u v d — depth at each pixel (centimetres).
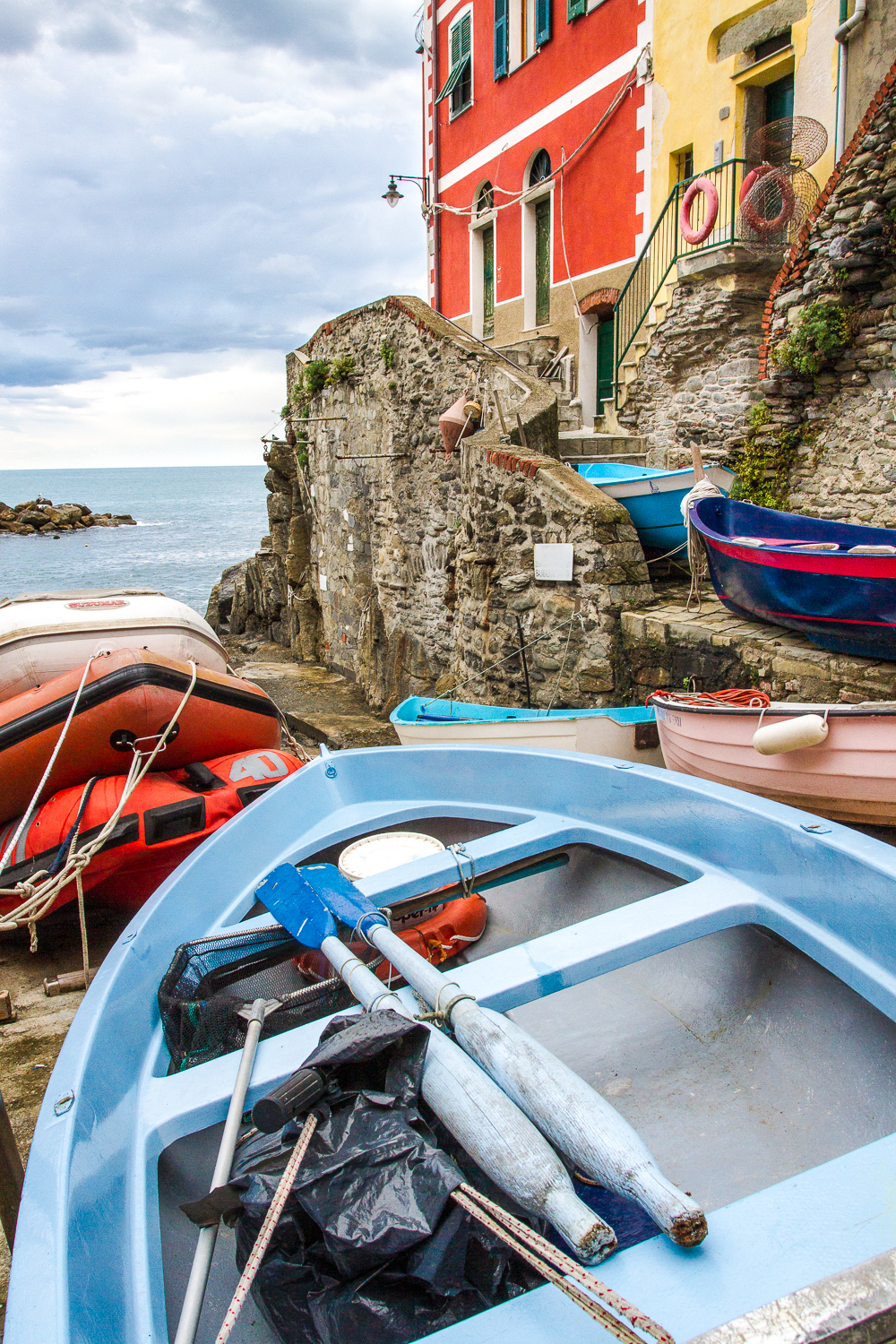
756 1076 260
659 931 246
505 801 396
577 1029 298
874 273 698
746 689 510
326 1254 154
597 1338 130
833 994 252
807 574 507
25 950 508
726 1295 133
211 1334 177
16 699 515
